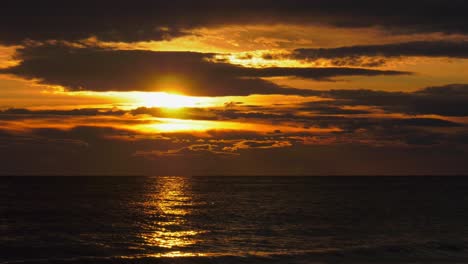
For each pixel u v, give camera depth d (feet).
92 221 174.60
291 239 137.90
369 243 130.62
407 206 236.84
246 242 132.77
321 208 227.20
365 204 248.73
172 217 189.37
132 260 106.11
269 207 232.32
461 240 134.72
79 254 116.37
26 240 134.00
